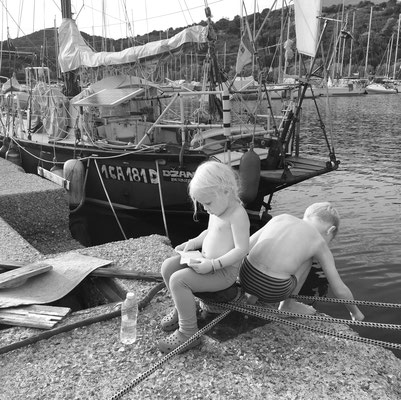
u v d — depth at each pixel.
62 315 3.15
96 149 8.74
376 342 2.59
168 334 2.97
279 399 2.33
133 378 2.55
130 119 9.59
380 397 2.33
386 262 6.74
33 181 7.38
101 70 9.41
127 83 9.02
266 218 8.67
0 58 13.66
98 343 2.89
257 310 2.94
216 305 2.95
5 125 12.95
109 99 8.23
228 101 7.21
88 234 8.41
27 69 12.70
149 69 8.95
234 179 2.67
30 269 3.71
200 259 2.66
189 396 2.38
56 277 3.71
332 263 2.87
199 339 2.78
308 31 7.48
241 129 8.45
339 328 2.99
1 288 3.52
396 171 13.43
